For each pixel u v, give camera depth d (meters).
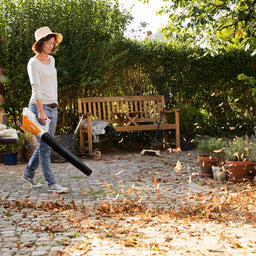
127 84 8.98
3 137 1.83
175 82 9.12
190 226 3.12
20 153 7.19
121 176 5.53
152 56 8.80
